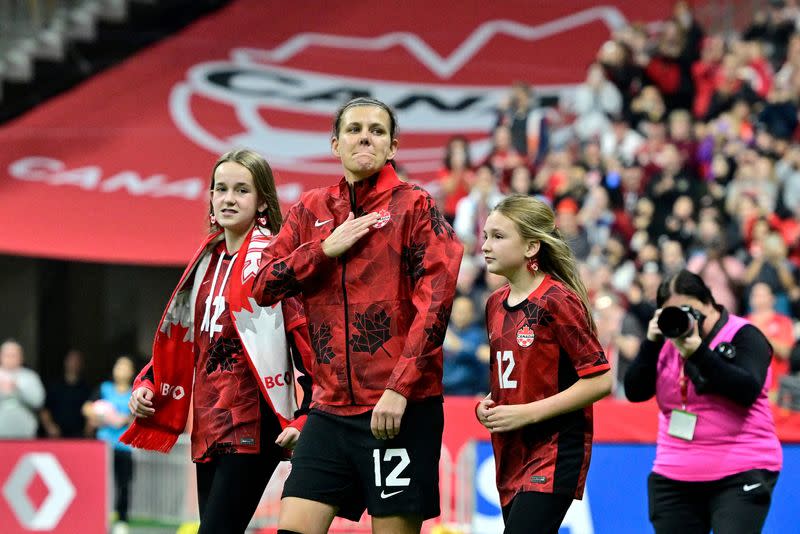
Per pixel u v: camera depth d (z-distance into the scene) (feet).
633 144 146.41
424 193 46.42
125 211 141.28
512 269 52.03
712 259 117.80
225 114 159.02
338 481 46.39
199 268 53.88
